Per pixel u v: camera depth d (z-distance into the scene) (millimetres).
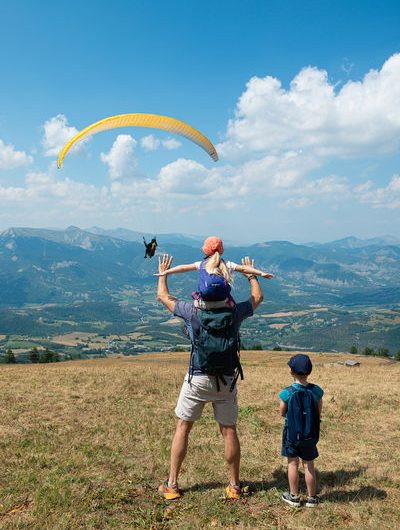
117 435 8477
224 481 6117
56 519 4719
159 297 5141
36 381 15320
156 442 8047
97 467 6598
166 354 64000
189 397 5184
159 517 4898
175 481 5523
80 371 20812
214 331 4801
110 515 4945
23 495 5445
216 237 5199
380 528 4652
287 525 4762
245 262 5453
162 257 5395
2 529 4492
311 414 5293
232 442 5285
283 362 41438
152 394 13234
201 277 4938
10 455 7066
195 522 4766
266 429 9312
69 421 9508
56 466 6559
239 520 4875
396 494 5719
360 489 5895
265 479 6270
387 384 16875
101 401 11828
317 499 5375
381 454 7590
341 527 4711
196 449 7660
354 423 9922
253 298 5121
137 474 6309
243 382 16266
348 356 50156
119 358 57625
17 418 9586
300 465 6969
